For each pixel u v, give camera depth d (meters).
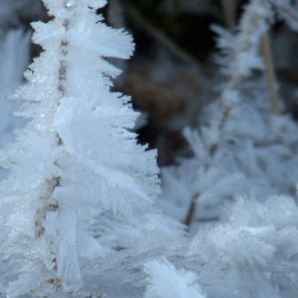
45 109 0.70
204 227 0.79
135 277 0.76
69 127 0.68
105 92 0.70
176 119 2.23
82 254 0.72
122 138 0.70
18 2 1.88
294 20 1.86
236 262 0.74
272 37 2.45
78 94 0.70
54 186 0.70
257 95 2.11
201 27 2.39
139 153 0.70
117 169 0.70
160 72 2.31
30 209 0.71
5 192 0.71
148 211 0.79
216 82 2.33
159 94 2.25
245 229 0.75
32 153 0.69
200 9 2.38
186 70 2.34
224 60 1.67
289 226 0.75
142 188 0.72
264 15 1.53
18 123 1.12
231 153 1.66
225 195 1.47
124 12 2.24
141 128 2.21
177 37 2.39
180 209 1.41
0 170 0.87
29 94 0.70
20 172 0.70
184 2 2.37
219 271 0.75
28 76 0.70
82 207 0.72
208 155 1.53
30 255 0.72
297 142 1.89
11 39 1.36
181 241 0.78
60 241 0.71
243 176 1.47
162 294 0.69
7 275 0.75
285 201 0.77
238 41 1.56
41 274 0.72
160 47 2.38
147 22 2.29
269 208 0.77
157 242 0.77
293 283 0.75
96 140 0.68
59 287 0.73
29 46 1.45
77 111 0.68
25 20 1.88
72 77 0.70
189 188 1.49
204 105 2.26
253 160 1.73
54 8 0.69
